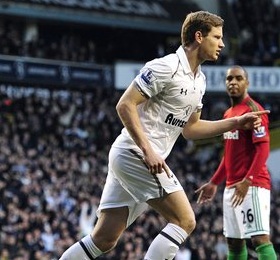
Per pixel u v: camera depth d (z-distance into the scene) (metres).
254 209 9.36
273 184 31.75
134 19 44.41
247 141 9.43
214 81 38.81
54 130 34.97
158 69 7.44
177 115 7.68
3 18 41.19
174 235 7.54
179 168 33.59
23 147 30.92
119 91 39.84
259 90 39.62
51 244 22.52
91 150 33.25
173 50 45.47
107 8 43.75
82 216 24.42
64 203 25.02
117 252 22.22
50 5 41.66
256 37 44.00
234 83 9.53
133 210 7.81
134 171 7.66
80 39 43.97
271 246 9.37
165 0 46.41
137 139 7.41
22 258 21.16
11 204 23.41
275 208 29.27
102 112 37.97
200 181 32.59
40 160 28.19
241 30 44.62
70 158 30.03
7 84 38.50
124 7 44.50
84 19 42.88
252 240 9.41
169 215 7.62
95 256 7.82
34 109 36.09
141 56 45.25
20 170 26.69
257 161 9.22
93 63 40.53
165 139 7.72
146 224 24.47
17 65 37.78
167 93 7.56
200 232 25.47
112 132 37.09
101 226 7.83
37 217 23.08
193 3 46.41
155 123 7.64
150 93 7.48
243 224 9.44
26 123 34.12
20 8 40.66
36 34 42.38
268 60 40.81
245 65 39.94
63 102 37.62
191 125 8.26
